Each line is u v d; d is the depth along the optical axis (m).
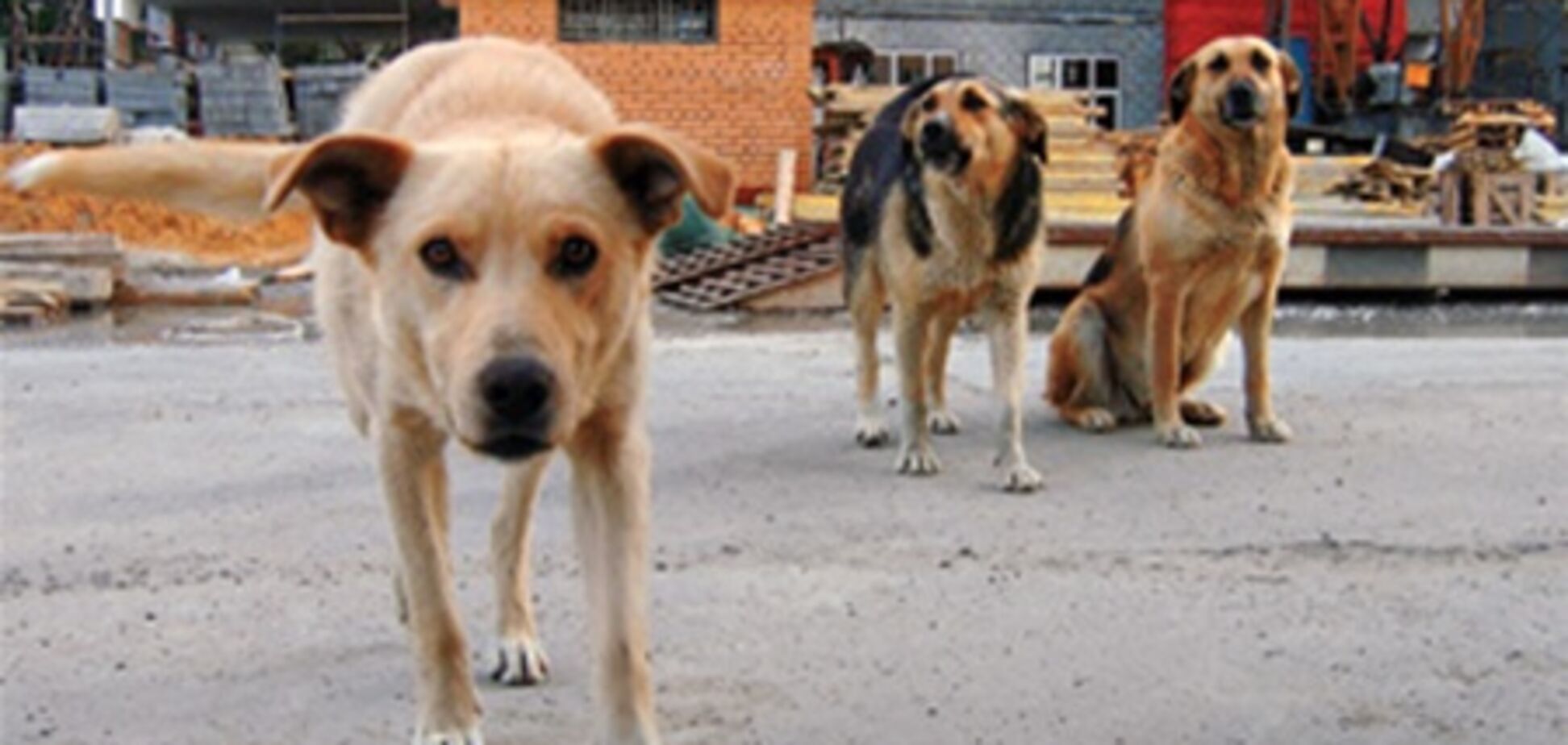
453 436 3.11
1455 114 16.02
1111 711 3.47
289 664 3.66
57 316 8.77
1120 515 4.57
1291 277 9.65
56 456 5.13
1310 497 4.71
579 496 3.30
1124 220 5.61
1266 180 5.25
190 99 17.09
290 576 4.11
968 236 4.81
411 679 3.60
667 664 3.66
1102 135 13.38
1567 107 19.41
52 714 3.47
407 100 3.50
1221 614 3.88
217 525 4.47
